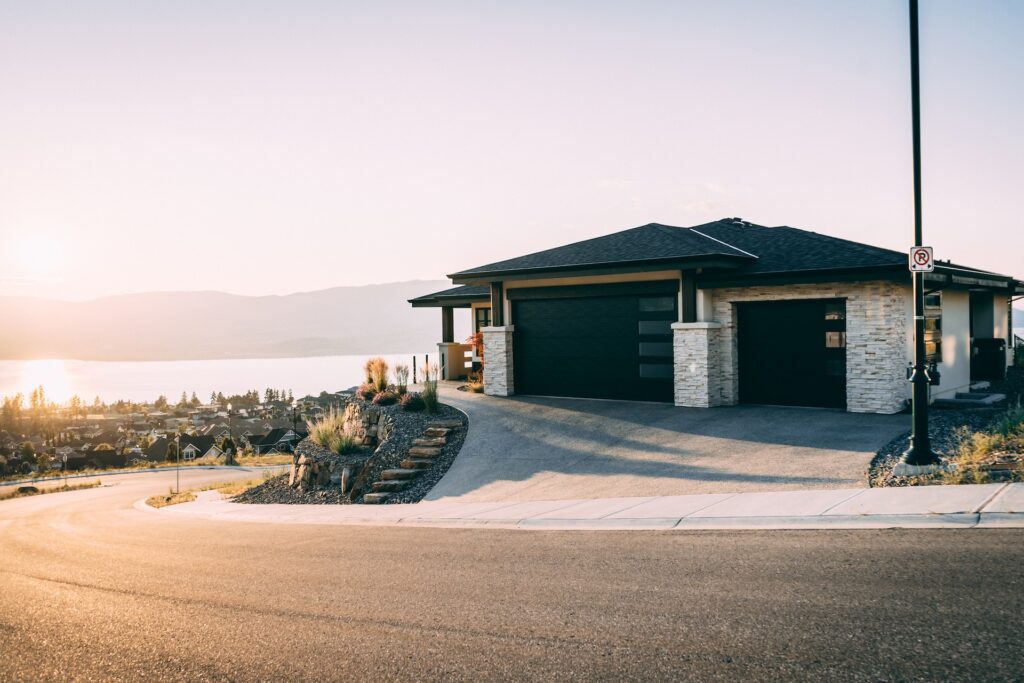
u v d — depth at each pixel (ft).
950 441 41.73
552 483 43.93
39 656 20.38
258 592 25.55
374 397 74.08
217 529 44.50
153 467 243.40
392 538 34.09
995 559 21.80
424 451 54.85
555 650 17.75
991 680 14.48
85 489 156.25
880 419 52.21
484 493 44.24
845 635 17.13
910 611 18.26
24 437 594.24
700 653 16.81
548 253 73.72
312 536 37.24
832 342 58.13
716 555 24.95
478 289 94.53
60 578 31.14
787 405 60.54
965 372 67.26
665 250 63.05
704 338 61.00
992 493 29.37
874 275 53.26
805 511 30.04
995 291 77.77
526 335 74.08
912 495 30.78
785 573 22.16
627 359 67.15
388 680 16.87
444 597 22.85
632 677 15.88
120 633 21.98
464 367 94.94
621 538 29.09
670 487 38.91
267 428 446.60
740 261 61.21
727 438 50.11
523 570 25.31
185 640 20.88
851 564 22.47
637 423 57.26
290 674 17.70
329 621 21.50
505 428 59.31
